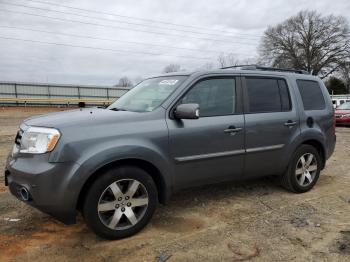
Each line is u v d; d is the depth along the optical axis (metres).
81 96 48.81
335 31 65.50
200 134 4.35
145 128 4.00
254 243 3.81
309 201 5.14
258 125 4.89
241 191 5.57
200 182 4.51
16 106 39.91
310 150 5.55
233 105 4.76
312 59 66.12
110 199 3.84
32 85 45.25
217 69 4.80
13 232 4.13
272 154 5.09
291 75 5.59
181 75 4.67
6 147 10.36
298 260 3.46
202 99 4.51
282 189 5.70
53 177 3.52
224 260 3.47
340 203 5.07
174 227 4.23
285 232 4.07
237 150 4.70
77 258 3.54
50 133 3.61
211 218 4.50
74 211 3.65
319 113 5.73
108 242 3.86
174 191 4.33
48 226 4.29
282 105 5.29
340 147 10.20
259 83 5.11
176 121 4.23
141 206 4.01
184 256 3.55
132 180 3.90
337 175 6.75
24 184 3.65
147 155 3.94
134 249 3.70
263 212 4.70
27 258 3.54
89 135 3.69
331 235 3.99
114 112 4.26
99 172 3.76
